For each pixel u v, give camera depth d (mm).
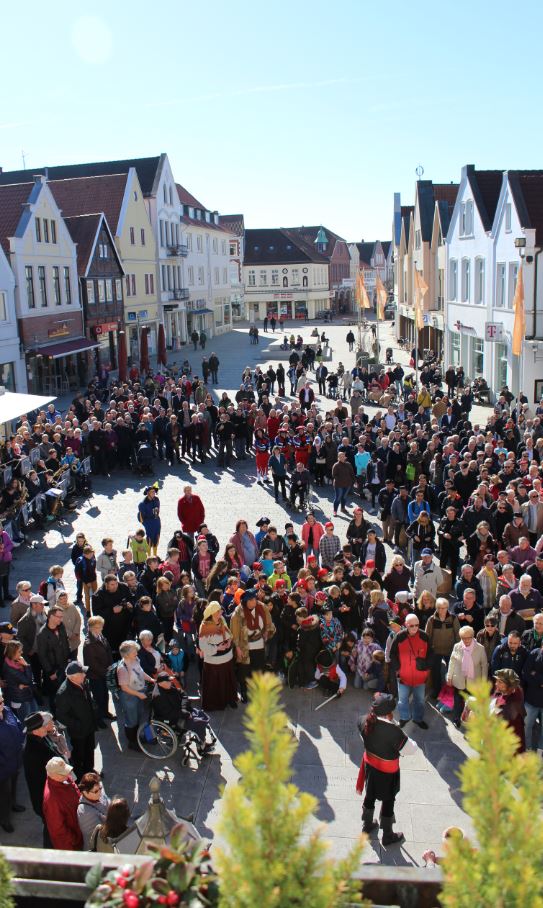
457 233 39781
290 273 97188
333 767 9547
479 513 14750
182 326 65562
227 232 79000
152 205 57562
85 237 45000
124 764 9727
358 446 21719
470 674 9961
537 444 20062
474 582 12242
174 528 19781
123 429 25062
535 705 9477
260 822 2744
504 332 33281
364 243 130750
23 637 10906
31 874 3805
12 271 34906
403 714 10391
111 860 3785
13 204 37500
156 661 10367
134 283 53719
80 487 22281
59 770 7160
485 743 2832
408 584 13078
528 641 9914
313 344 62406
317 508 20984
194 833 6363
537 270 30516
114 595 11586
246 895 2654
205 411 26953
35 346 36656
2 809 8445
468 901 2715
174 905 3271
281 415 25375
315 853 2803
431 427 23406
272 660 11953
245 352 59688
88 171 61500
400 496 16828
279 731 2865
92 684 10516
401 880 3607
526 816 2711
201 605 11625
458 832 3070
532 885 2613
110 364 47906
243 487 23312
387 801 8078
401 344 61469
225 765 9664
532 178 32312
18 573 16562
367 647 11328
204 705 10945
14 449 21375
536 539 15141
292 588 12297
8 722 8469
